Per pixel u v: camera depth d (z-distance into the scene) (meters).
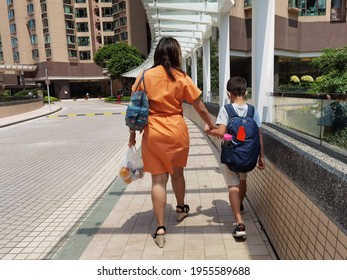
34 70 53.69
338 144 2.29
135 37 51.72
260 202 3.52
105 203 4.39
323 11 28.31
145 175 5.63
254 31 4.41
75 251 3.11
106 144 9.88
